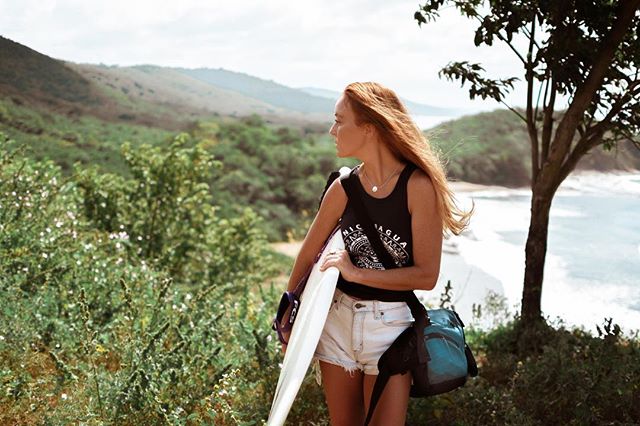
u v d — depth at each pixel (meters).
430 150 3.10
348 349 3.13
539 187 6.38
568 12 5.66
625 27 5.63
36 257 6.24
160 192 11.84
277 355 5.04
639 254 12.70
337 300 3.14
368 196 3.09
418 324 3.05
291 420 4.53
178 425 4.11
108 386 4.34
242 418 4.43
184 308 5.71
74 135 25.56
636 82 5.94
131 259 9.52
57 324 5.27
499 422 4.50
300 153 32.81
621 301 9.62
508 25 5.75
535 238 6.46
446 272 13.03
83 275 6.34
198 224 12.36
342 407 3.24
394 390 3.06
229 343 5.79
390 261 3.10
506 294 11.13
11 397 4.22
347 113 3.09
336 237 3.18
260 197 28.52
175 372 4.50
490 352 6.35
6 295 5.25
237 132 34.09
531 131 6.48
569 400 4.70
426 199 3.04
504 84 6.34
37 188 7.64
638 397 4.70
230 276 12.14
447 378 3.06
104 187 11.61
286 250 22.05
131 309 4.96
